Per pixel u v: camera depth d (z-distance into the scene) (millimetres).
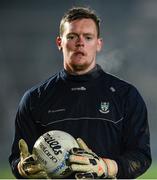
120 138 11727
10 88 64125
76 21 11586
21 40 69562
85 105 11766
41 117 11898
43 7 71500
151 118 61844
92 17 11672
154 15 71250
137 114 11742
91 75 11906
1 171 34125
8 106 60500
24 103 12125
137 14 71438
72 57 11688
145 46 68750
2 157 45938
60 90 11961
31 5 71438
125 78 63750
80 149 10375
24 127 12070
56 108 11828
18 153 12062
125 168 11094
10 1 70938
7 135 57625
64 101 11836
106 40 69500
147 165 11539
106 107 11703
